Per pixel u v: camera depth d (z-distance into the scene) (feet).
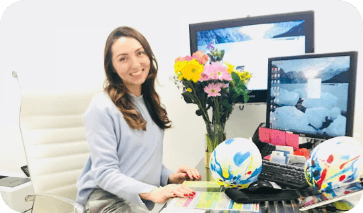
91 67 5.45
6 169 5.98
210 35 4.24
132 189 2.70
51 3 5.44
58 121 3.84
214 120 3.51
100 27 5.36
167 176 3.58
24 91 3.58
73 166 3.90
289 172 2.73
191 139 5.01
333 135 2.94
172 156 5.14
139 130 3.30
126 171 3.20
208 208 2.18
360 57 3.99
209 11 4.68
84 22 5.41
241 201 2.26
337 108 2.91
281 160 3.02
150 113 3.63
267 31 3.96
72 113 3.97
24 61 5.59
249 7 4.49
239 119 4.63
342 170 2.02
